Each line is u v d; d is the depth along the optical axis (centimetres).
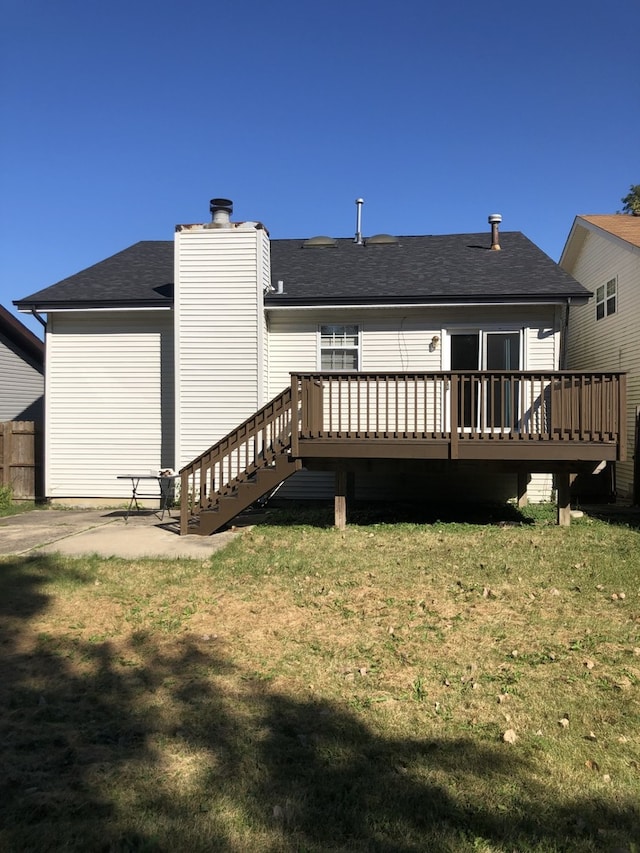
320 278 1323
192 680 439
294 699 411
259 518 1088
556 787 317
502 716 388
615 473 1501
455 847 273
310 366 1266
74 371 1340
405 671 452
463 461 989
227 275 1209
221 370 1214
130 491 1327
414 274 1314
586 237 1792
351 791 312
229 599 620
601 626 539
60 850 271
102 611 584
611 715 389
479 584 659
